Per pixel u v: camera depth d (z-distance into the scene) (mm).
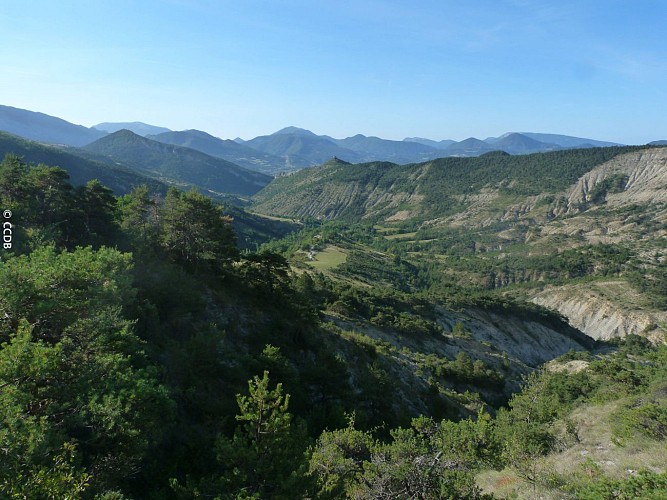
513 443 21656
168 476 18781
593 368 47969
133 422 15523
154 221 61469
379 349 71125
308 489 15828
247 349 44375
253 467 15461
